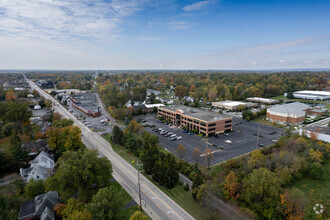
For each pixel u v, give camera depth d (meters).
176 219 44.88
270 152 77.00
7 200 45.78
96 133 106.00
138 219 36.03
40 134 91.88
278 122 122.81
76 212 38.16
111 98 176.75
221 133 104.44
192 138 97.50
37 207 44.84
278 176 55.53
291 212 41.19
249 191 45.34
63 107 172.62
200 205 49.22
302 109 133.38
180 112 116.00
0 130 91.50
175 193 54.41
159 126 117.94
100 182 49.00
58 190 47.94
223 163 68.62
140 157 71.44
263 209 43.34
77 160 49.69
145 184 58.81
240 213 45.59
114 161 73.38
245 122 125.50
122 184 58.66
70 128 80.38
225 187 50.06
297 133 98.81
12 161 65.19
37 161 66.50
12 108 96.50
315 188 55.97
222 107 162.50
